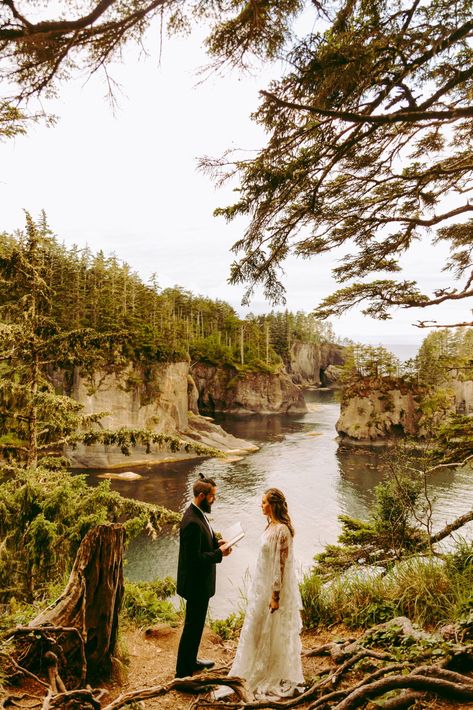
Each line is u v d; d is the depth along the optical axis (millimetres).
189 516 3609
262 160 3744
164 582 7473
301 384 145375
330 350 160250
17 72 2564
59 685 2832
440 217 6105
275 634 3266
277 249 4527
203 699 2951
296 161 3701
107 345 11203
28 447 10797
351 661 2914
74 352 11086
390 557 7520
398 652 2938
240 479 41469
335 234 6082
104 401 50969
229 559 23156
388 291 7672
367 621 4262
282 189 3953
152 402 53781
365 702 2428
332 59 3027
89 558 3438
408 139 4973
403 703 2402
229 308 117688
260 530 28219
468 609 3752
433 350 56688
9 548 8773
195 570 3500
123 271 73500
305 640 4273
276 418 86875
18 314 11070
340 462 48344
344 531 8930
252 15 2648
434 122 4172
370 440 55844
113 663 3541
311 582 4906
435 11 3293
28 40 2344
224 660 4117
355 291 7652
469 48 3711
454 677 2414
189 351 95625
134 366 53250
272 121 3480
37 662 3105
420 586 4262
